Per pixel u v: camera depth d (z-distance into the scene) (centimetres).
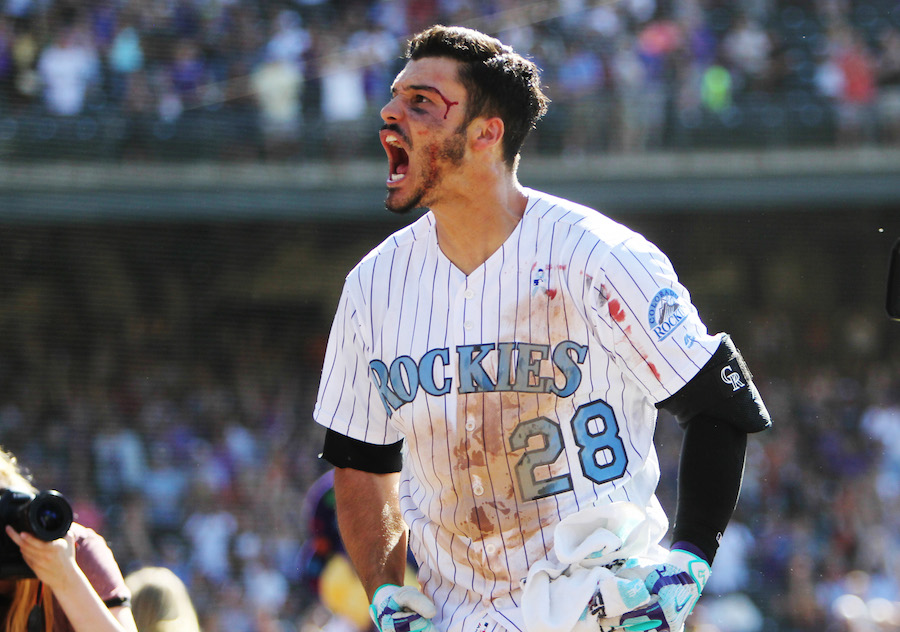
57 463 4094
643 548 779
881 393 4903
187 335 4684
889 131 4894
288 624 3728
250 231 4784
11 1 4197
